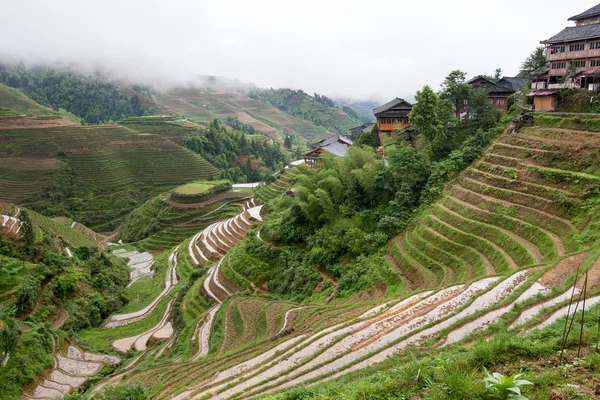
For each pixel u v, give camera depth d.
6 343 36.56
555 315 19.19
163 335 48.78
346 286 39.84
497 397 9.02
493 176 40.16
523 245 31.02
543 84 52.69
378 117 67.50
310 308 37.25
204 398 21.44
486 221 35.81
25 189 116.25
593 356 11.10
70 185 123.00
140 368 37.59
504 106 60.62
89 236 95.81
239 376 23.56
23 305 47.03
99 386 35.59
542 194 34.53
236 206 105.44
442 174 45.72
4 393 33.69
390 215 44.94
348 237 44.59
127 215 117.62
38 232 64.12
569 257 26.69
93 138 141.12
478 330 20.75
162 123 173.38
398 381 11.80
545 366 11.77
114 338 49.84
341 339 24.22
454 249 35.16
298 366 22.27
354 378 18.11
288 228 54.97
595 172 32.97
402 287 34.00
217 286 54.50
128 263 84.81
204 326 42.59
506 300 22.86
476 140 47.69
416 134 59.66
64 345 45.38
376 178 47.66
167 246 94.00
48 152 130.25
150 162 138.88
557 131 40.84
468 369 12.02
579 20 58.69
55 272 55.91
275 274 51.06
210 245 76.81
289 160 184.00
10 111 151.88
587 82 46.91
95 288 60.91
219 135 171.62
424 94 50.78
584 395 9.43
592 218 29.19
